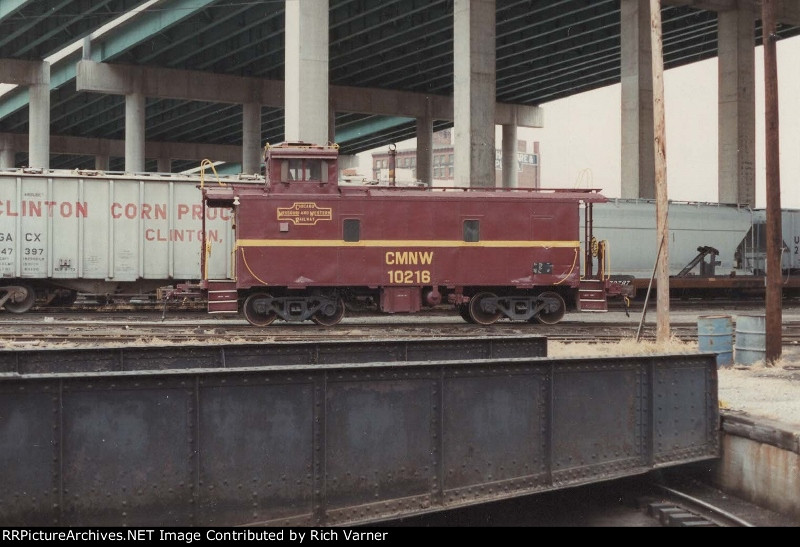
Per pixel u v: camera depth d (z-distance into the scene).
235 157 98.88
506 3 50.06
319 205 23.17
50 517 7.55
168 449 7.94
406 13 49.81
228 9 49.78
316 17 35.25
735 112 51.91
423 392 9.00
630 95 48.03
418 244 23.52
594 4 50.72
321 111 35.31
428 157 73.44
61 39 57.16
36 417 7.50
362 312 27.36
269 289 23.61
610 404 10.23
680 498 10.34
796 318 28.53
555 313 24.70
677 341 18.59
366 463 8.73
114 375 7.73
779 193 16.17
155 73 61.06
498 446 9.43
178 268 29.50
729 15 52.28
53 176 28.27
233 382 8.16
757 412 10.91
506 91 76.25
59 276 28.39
